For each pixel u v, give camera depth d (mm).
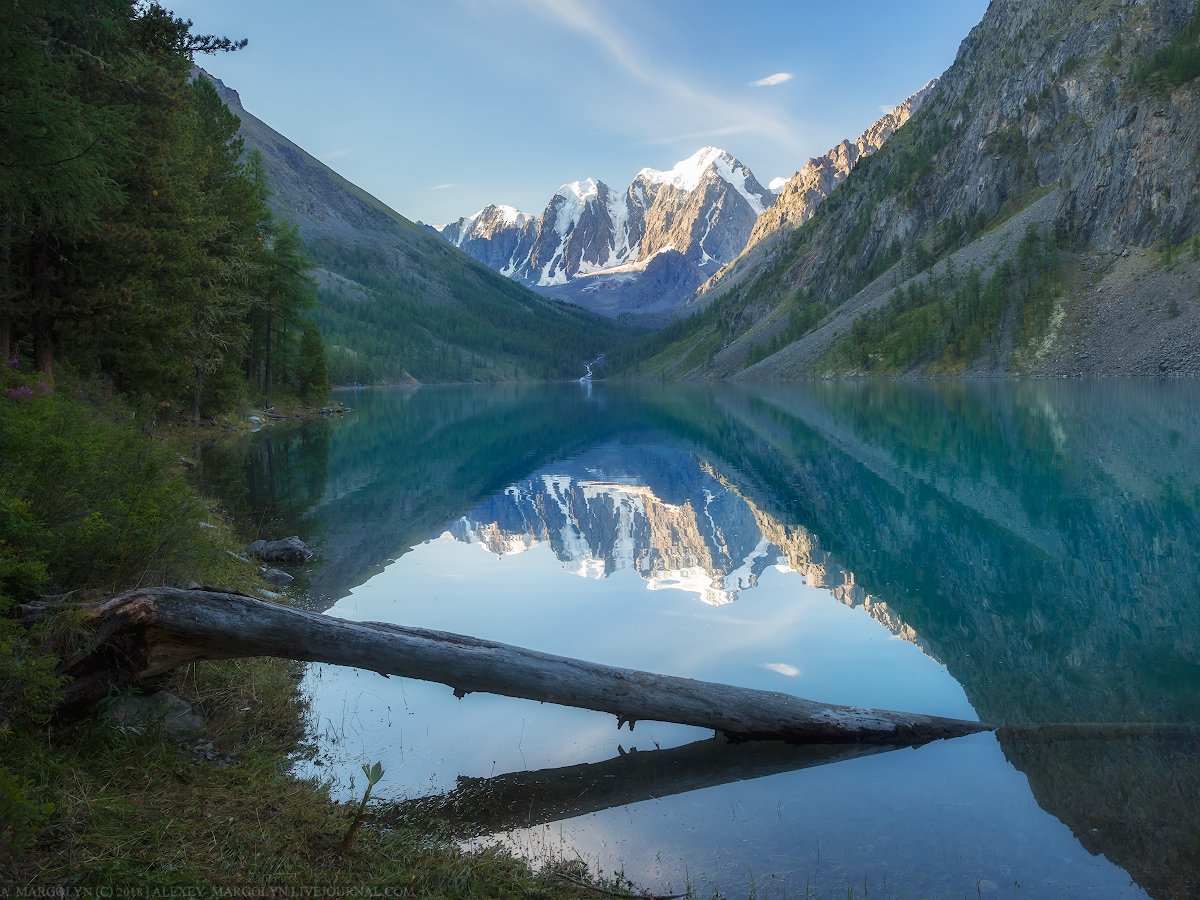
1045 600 10484
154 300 24203
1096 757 6047
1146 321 114625
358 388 184875
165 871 4082
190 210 25516
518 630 9508
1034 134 194875
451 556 14102
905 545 14219
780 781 5852
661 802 5527
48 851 4098
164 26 19156
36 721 5461
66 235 20797
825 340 186375
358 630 6523
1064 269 139125
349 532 16328
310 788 5637
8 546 6387
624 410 70750
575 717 7203
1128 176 139500
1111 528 15023
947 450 29000
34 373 18359
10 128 12031
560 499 20906
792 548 14250
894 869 4570
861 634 9195
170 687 6914
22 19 13742
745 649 8695
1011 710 6957
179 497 8555
